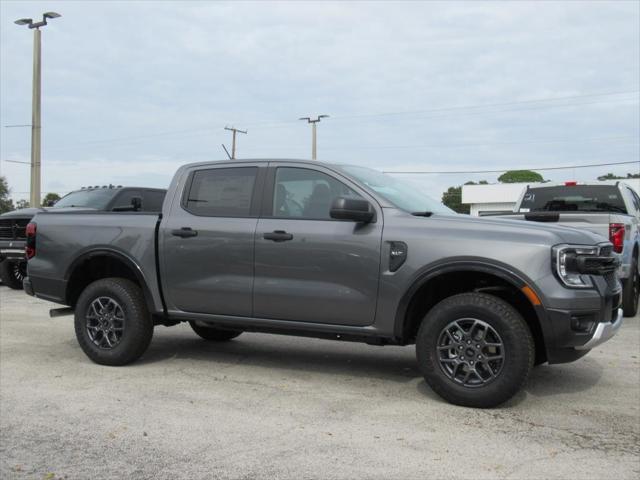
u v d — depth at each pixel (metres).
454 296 4.88
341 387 5.42
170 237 5.92
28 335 7.87
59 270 6.44
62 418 4.61
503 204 54.06
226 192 5.88
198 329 7.31
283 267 5.42
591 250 4.76
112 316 6.14
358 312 5.18
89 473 3.64
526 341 4.61
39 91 22.66
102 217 6.37
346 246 5.20
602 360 6.38
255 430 4.33
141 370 6.03
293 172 5.66
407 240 5.02
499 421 4.49
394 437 4.18
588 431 4.29
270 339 7.64
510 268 4.69
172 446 4.05
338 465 3.72
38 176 22.73
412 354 6.78
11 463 3.80
